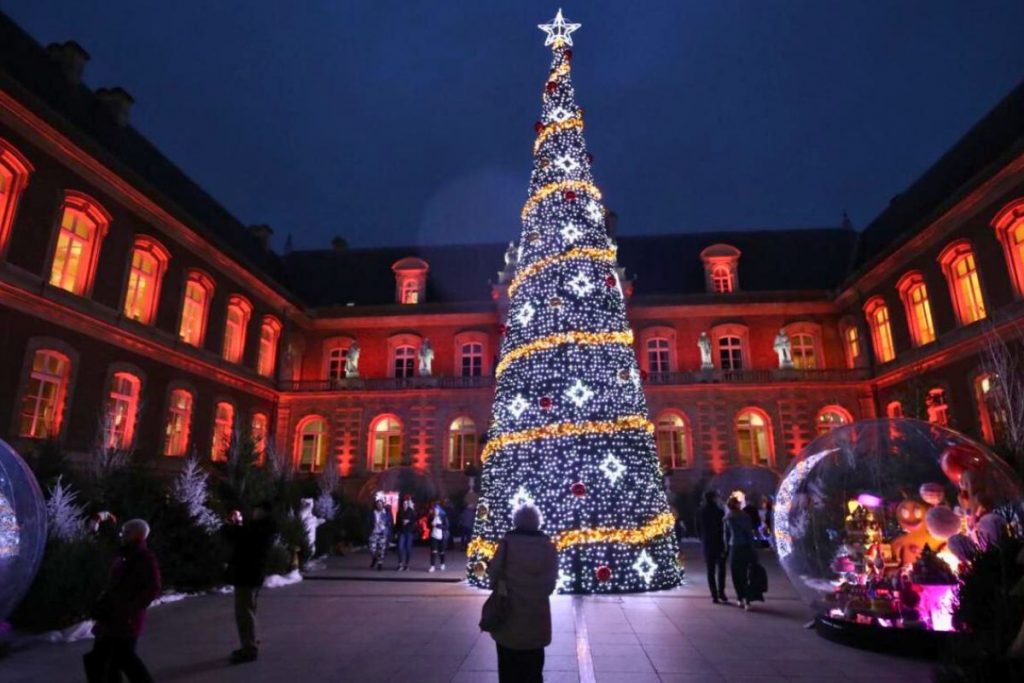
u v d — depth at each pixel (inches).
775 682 274.2
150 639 364.2
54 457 570.6
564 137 595.8
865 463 391.5
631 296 1493.6
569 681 276.8
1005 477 338.6
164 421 1016.9
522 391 534.3
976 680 198.4
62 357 826.8
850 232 1632.6
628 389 540.7
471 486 1165.1
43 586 369.7
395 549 951.0
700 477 1337.4
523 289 569.0
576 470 502.3
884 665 299.0
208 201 1381.6
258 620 414.9
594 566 484.4
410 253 1729.8
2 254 736.3
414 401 1437.0
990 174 902.4
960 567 283.0
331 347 1551.4
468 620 411.5
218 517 617.9
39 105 773.9
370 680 280.2
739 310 1470.2
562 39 634.2
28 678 294.7
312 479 1165.7
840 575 363.3
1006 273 892.6
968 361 981.8
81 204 858.1
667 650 327.3
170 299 1048.8
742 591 433.4
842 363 1427.2
